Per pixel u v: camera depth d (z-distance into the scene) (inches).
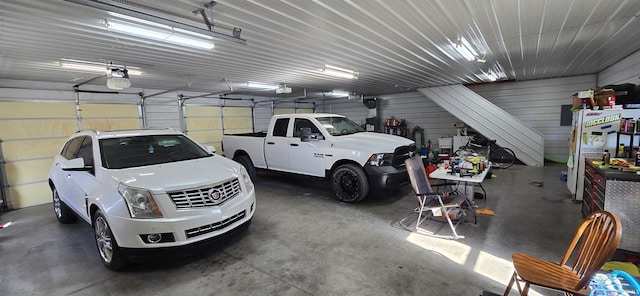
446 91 364.2
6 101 219.0
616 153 162.2
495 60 231.5
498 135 337.7
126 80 198.1
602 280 74.4
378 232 144.8
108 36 132.2
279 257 120.7
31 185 230.7
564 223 150.1
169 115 328.8
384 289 96.0
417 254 120.3
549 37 169.9
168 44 148.9
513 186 232.4
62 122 246.7
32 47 145.4
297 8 113.9
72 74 213.3
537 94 348.2
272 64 213.5
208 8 110.7
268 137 235.6
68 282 106.3
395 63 226.1
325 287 98.3
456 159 177.0
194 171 121.5
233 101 401.4
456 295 91.9
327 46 170.6
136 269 113.6
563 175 252.4
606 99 176.4
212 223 112.0
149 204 102.6
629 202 112.0
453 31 152.2
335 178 197.6
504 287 95.7
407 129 457.7
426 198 152.2
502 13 130.2
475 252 121.0
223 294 96.2
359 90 418.6
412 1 112.9
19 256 129.3
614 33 163.5
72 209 144.3
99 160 124.3
